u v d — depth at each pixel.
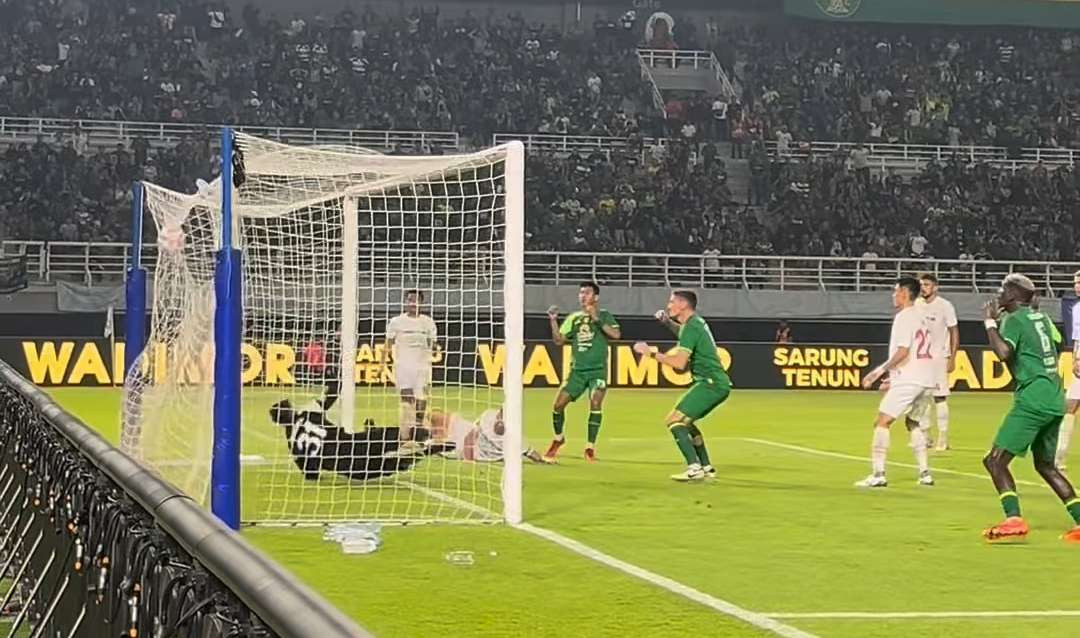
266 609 1.95
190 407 11.18
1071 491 8.87
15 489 6.21
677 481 12.33
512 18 42.69
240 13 41.94
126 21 39.62
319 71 39.56
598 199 35.81
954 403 25.31
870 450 15.74
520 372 9.52
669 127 39.69
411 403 13.61
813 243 34.97
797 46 43.56
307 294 15.60
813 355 28.00
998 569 7.77
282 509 9.96
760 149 38.06
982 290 32.00
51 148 33.91
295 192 12.23
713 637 5.94
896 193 37.03
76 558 4.21
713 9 44.16
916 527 9.47
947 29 43.94
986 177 37.81
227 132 8.38
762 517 9.94
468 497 10.83
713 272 32.12
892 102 41.12
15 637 5.55
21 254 29.42
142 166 34.06
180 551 2.85
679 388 27.78
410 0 43.06
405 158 9.76
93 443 3.90
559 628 6.09
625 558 8.05
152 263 31.19
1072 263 31.91
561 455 14.95
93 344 24.95
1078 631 6.12
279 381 16.64
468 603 6.64
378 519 9.54
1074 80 43.09
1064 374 23.67
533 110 39.50
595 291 14.00
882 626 6.20
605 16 44.03
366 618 6.26
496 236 26.80
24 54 37.88
